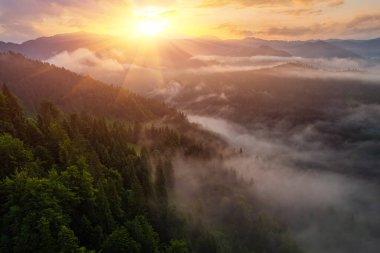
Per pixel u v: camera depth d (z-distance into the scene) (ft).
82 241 167.94
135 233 185.78
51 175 178.50
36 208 151.43
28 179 158.30
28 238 142.31
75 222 171.53
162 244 207.21
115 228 187.21
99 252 159.02
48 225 144.87
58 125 263.49
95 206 187.21
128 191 234.58
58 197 166.09
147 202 244.22
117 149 318.86
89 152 258.98
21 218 148.46
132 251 169.89
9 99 281.95
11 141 190.70
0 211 154.51
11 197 155.12
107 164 274.98
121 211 207.41
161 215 240.94
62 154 225.35
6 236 144.05
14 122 248.52
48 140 241.96
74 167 188.55
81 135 288.51
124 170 268.62
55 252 143.02
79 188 183.01
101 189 192.03
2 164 180.96
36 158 209.87
